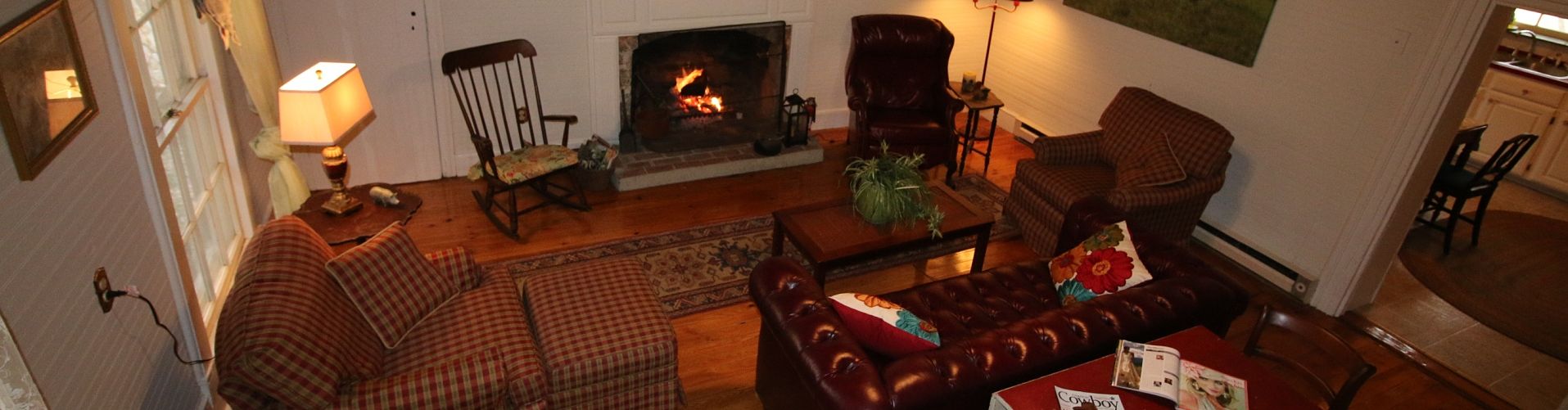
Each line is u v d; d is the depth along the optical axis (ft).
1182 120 13.89
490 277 10.74
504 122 15.42
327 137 10.34
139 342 7.41
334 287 9.00
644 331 9.49
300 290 8.29
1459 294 14.06
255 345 7.35
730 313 12.44
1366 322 13.10
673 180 16.43
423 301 9.72
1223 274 10.46
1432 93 11.39
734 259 13.92
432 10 14.23
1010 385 8.28
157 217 8.00
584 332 9.40
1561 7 9.97
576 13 15.42
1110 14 16.67
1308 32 12.96
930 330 8.75
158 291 7.97
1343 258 12.93
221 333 7.88
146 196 7.86
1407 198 12.23
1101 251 10.67
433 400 8.22
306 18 13.43
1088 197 12.16
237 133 11.54
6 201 5.36
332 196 11.31
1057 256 11.64
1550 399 11.51
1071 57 18.08
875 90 17.53
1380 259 12.89
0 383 5.45
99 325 6.63
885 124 16.34
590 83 16.24
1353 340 12.66
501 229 14.28
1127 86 16.78
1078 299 10.51
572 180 15.34
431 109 15.17
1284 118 13.61
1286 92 13.50
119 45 7.27
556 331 9.43
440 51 14.65
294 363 7.52
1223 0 14.17
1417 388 11.66
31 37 5.67
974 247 14.83
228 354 7.47
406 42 14.33
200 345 8.91
